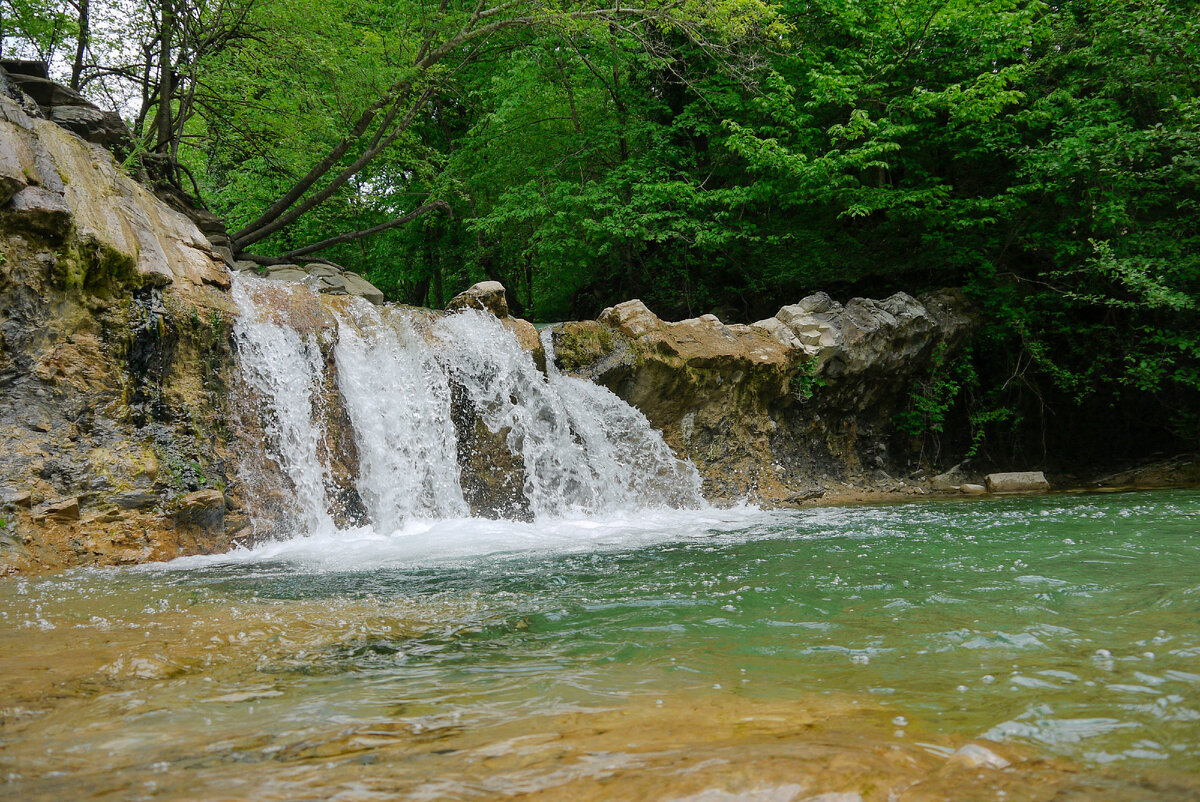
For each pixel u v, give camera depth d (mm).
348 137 18469
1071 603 4664
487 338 12359
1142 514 9914
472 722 2645
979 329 19125
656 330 13922
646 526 10461
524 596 5441
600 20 18562
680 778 1985
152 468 8055
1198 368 17547
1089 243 18297
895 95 20609
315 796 1943
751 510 12961
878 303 17453
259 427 9422
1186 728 2496
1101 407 20328
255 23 16500
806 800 1853
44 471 7434
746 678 3244
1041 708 2711
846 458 17422
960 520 9898
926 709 2734
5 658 3604
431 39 18984
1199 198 17922
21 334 7824
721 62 19672
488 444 11688
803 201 20062
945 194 19297
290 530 9234
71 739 2498
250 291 10289
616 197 21031
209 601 5312
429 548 8398
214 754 2330
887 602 4867
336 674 3402
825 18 20797
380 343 11133
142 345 8570
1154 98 18141
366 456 10422
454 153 24984
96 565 7141
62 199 8359
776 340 15672
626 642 3986
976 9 18594
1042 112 18172
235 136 18297
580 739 2393
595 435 12992
